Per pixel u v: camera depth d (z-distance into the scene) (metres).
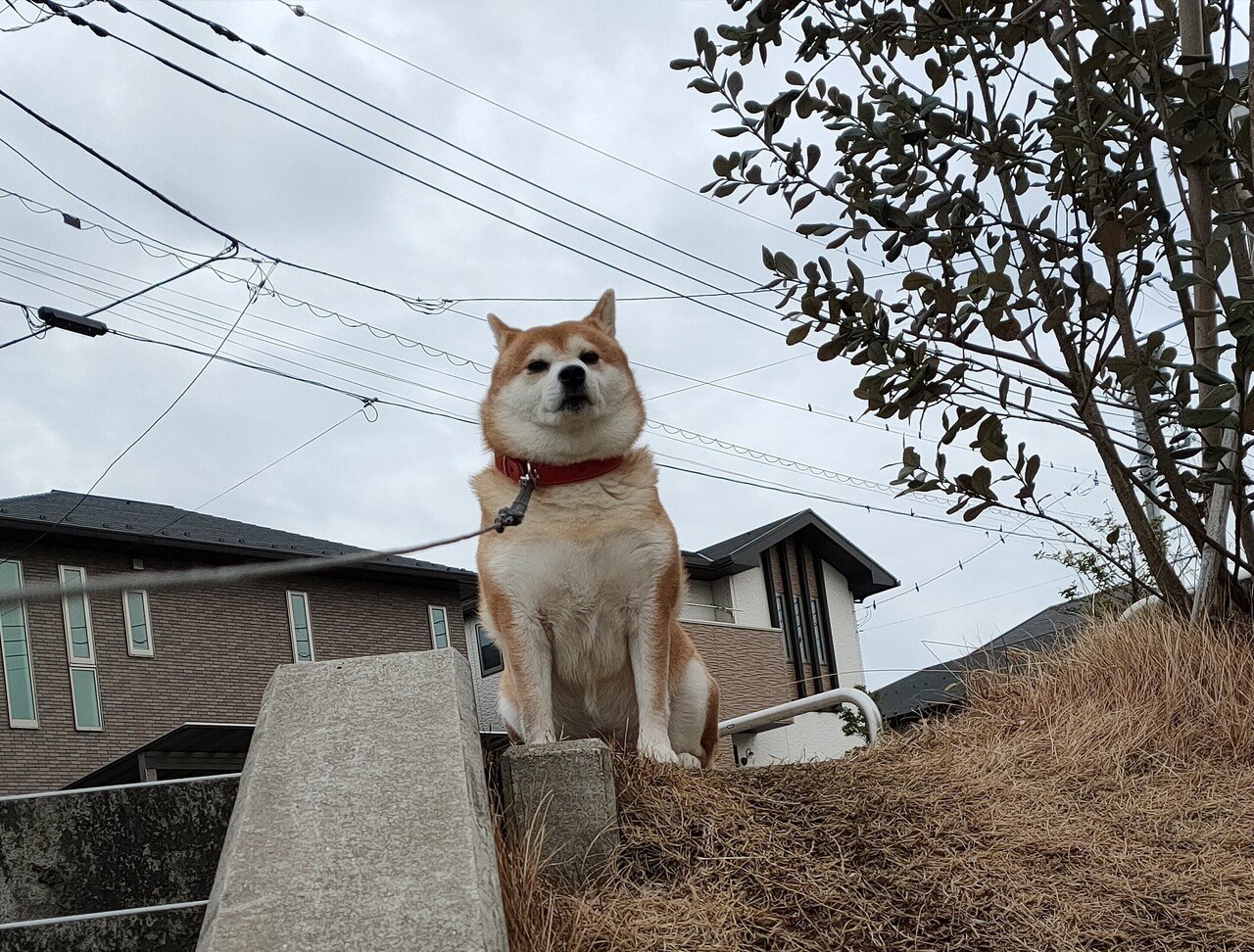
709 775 1.50
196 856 1.34
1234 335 1.61
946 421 1.81
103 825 1.33
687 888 1.31
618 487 1.75
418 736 1.23
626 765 1.44
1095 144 1.70
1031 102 1.84
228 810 1.35
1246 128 1.70
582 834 1.34
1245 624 1.85
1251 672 1.75
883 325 1.76
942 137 1.79
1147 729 1.71
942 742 1.79
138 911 1.23
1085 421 1.78
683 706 1.84
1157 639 1.85
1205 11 1.88
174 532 6.51
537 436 1.76
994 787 1.56
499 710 1.88
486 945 1.02
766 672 7.93
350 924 1.05
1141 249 1.81
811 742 8.78
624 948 1.22
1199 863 1.43
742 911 1.29
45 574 5.90
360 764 1.20
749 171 1.85
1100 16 1.68
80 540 6.05
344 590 7.11
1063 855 1.42
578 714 1.84
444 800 1.15
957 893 1.34
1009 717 1.83
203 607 6.45
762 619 8.74
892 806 1.47
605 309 1.98
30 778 5.59
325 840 1.12
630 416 1.79
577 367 1.74
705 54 1.83
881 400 1.79
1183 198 1.79
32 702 5.69
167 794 1.35
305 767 1.20
